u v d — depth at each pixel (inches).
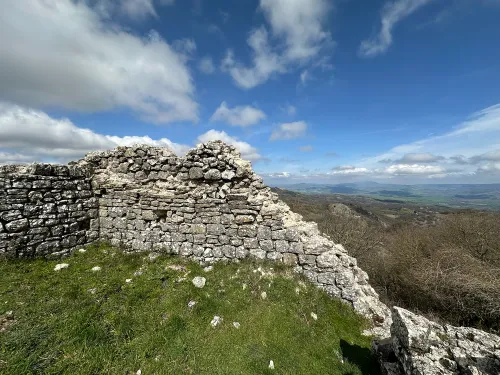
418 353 203.2
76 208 364.5
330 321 294.2
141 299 257.4
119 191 386.6
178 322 235.6
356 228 956.0
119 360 193.0
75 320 213.3
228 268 340.2
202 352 215.5
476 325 499.2
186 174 370.6
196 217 363.6
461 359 193.6
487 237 707.4
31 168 320.8
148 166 381.1
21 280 264.7
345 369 234.2
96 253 354.3
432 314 531.5
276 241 351.9
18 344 184.1
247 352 223.3
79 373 175.3
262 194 372.8
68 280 275.6
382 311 340.5
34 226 319.6
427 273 579.8
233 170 366.0
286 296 302.8
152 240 370.9
